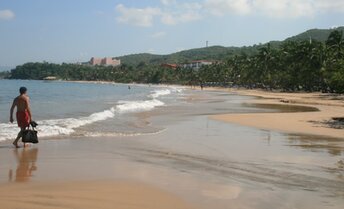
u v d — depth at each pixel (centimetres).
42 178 956
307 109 4075
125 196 823
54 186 888
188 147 1466
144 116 2766
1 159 1153
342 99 6316
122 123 2238
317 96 7456
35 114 2634
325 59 9006
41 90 8869
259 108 4159
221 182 955
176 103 4775
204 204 777
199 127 2158
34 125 1395
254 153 1359
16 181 919
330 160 1248
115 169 1078
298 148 1488
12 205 738
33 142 1371
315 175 1039
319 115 3120
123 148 1411
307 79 9525
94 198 802
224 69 16388
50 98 5325
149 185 915
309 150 1444
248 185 929
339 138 1805
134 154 1307
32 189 857
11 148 1335
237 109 3928
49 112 2844
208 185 924
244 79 13788
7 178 943
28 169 1045
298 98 6656
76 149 1359
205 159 1241
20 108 1366
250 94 8750
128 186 902
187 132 1923
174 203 781
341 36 9481
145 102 4444
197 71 19638
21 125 1367
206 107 4125
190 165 1151
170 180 967
